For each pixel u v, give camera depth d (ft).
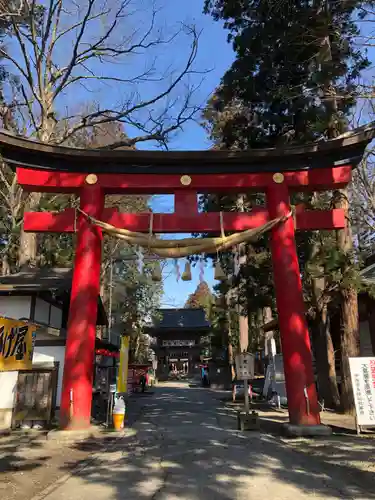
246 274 53.16
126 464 22.18
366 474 19.29
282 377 57.00
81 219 35.22
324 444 26.86
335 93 40.14
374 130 34.12
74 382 31.22
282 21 39.73
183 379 162.20
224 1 44.29
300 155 35.58
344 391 42.11
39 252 69.05
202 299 161.99
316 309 49.75
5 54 51.42
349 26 40.47
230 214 36.32
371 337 49.37
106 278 102.68
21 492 17.22
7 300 40.34
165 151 35.27
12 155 34.58
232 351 97.91
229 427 35.88
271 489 17.37
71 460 23.47
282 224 35.22
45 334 40.01
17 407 35.29
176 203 36.45
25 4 50.57
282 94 40.70
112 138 68.23
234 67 44.14
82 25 49.67
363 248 71.00
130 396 77.87
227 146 51.78
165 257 35.32
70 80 55.88
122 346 42.80
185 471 20.53
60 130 64.08
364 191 63.62
